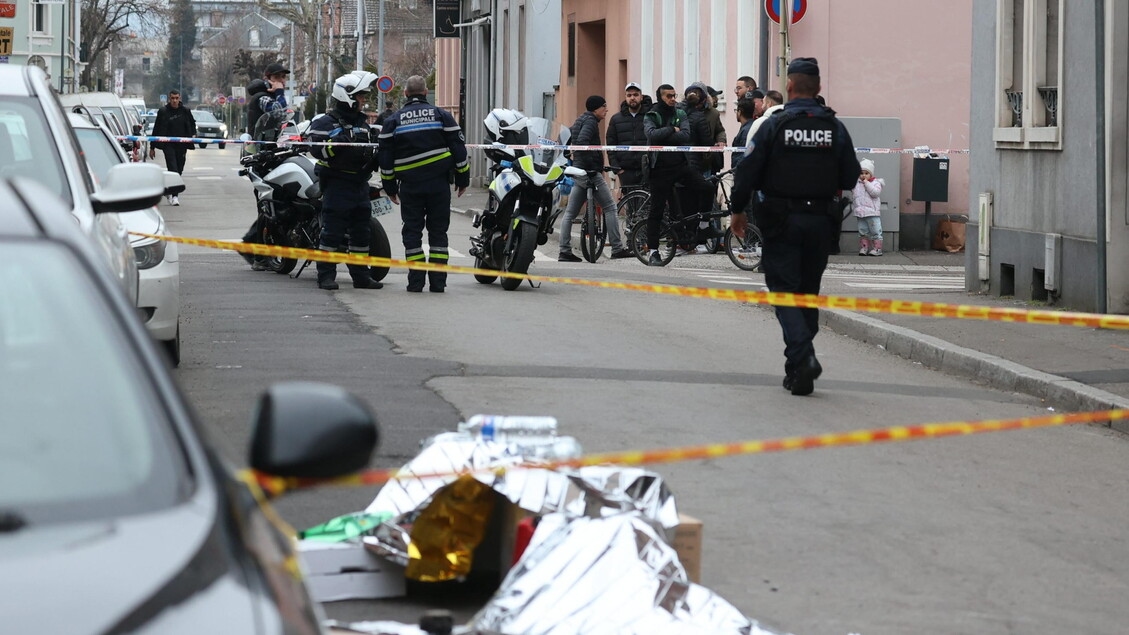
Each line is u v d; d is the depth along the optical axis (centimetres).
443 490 1055
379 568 1059
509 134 3219
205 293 2922
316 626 511
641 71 6397
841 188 1975
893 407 1930
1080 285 2716
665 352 2325
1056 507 1436
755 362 2262
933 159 4338
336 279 3212
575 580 918
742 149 3694
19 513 520
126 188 1416
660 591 912
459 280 3288
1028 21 2916
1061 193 2798
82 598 471
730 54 5344
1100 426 1862
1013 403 2017
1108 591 1171
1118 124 2597
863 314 2694
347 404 575
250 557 511
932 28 4491
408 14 17462
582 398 1891
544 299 2967
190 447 559
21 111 1557
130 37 16862
